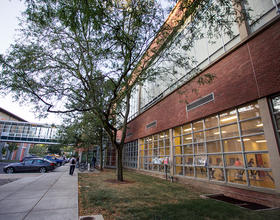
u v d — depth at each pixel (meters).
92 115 13.77
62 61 9.12
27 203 5.54
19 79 7.95
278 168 6.23
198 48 11.55
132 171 21.30
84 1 5.56
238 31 8.72
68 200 6.05
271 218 4.59
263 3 7.79
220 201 6.82
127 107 14.06
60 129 22.78
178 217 4.73
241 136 7.94
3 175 13.30
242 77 8.05
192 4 6.80
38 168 16.28
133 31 8.18
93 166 20.88
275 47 6.80
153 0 6.87
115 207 5.54
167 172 13.61
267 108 6.89
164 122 14.81
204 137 10.23
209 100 9.90
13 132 38.06
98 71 9.27
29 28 7.94
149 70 9.90
